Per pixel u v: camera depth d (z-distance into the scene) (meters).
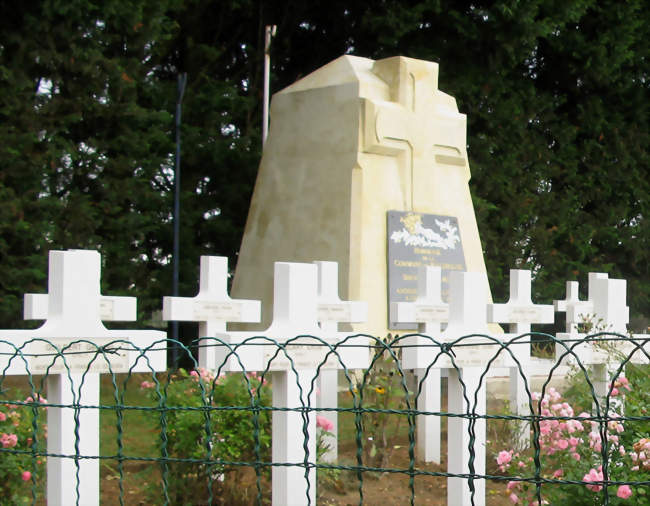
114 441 8.20
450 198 14.48
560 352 6.71
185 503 5.94
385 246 13.45
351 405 10.30
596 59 19.50
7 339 4.88
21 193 13.95
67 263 5.03
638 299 20.86
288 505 5.10
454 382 5.81
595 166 20.42
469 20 17.77
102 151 14.98
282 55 20.33
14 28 13.84
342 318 8.19
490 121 18.61
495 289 19.12
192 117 18.66
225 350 4.98
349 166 13.48
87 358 5.04
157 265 18.34
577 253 20.09
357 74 13.82
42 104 14.02
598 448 4.96
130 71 15.20
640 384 5.71
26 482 5.85
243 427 5.91
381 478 7.17
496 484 6.97
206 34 20.48
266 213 14.54
